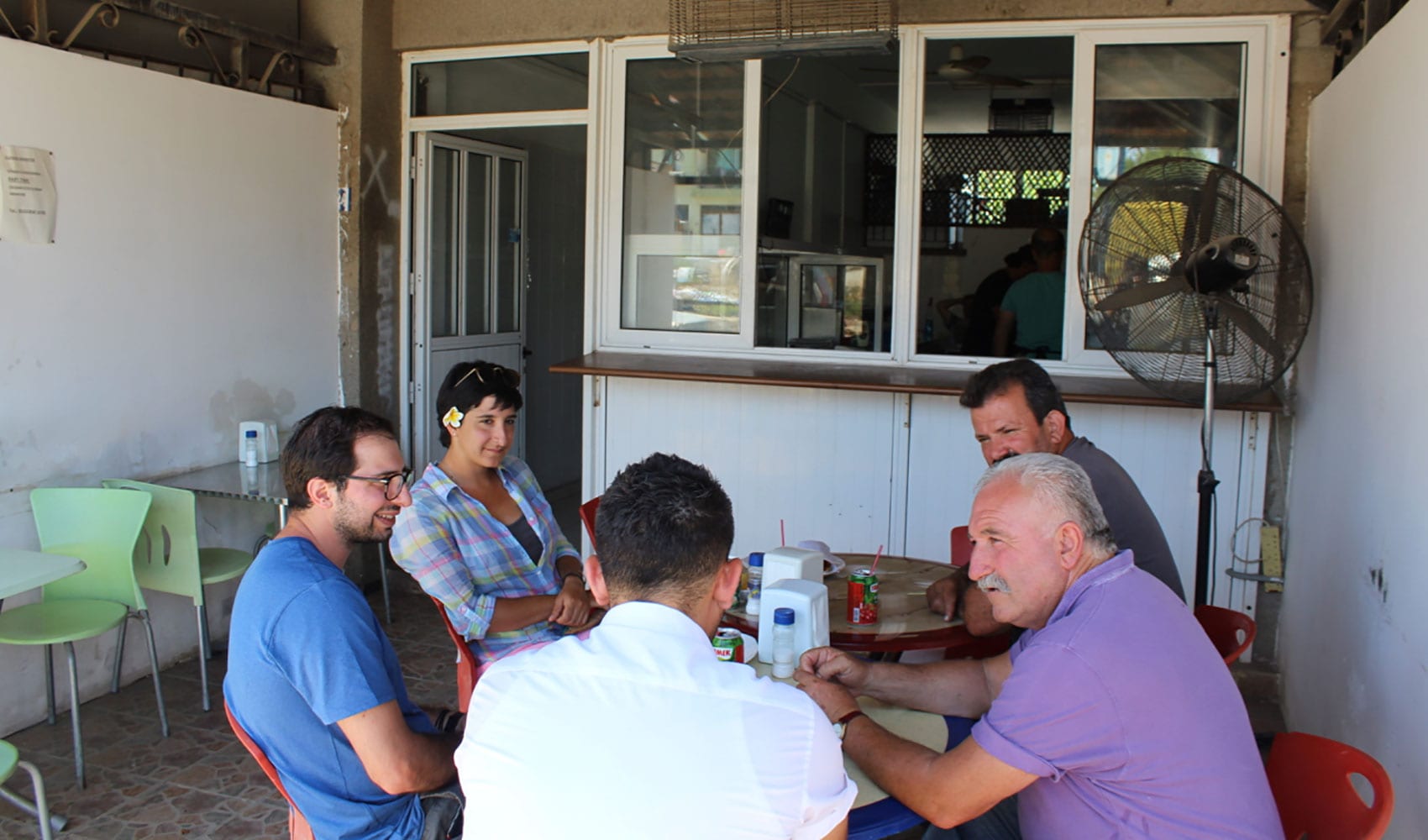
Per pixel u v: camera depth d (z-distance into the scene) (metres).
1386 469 2.44
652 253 4.41
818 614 2.13
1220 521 3.78
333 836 1.78
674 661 1.23
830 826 1.20
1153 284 3.01
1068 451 2.42
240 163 4.07
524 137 5.86
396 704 1.79
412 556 2.48
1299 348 2.95
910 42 3.96
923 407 4.05
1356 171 2.87
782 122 4.41
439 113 4.73
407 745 1.78
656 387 4.38
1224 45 3.71
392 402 4.83
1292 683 3.50
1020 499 1.66
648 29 4.25
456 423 2.61
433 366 4.98
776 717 1.20
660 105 4.33
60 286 3.44
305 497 1.91
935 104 5.55
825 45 3.44
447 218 5.04
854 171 5.35
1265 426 3.69
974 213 5.78
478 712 1.25
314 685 1.72
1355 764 1.60
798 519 4.25
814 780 1.19
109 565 3.29
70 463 3.50
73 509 3.31
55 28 3.53
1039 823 1.63
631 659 1.23
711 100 4.27
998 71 4.75
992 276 4.35
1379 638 2.43
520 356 5.72
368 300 4.63
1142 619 1.54
